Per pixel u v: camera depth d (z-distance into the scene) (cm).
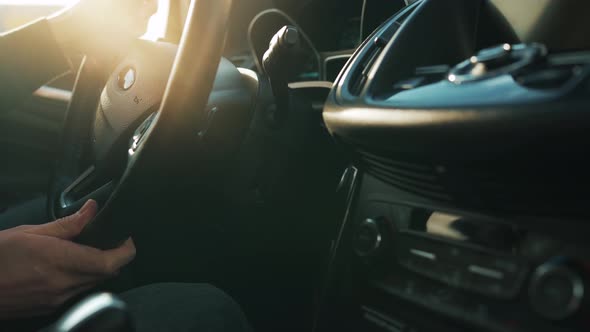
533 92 38
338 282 60
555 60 44
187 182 81
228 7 57
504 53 45
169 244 101
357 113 51
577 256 39
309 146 94
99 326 29
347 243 60
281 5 156
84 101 94
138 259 104
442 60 64
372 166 55
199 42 55
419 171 47
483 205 45
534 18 59
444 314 47
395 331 52
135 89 76
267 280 108
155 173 59
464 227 46
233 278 109
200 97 57
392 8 108
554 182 37
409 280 51
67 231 58
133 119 76
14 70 87
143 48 79
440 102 43
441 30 64
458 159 41
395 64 59
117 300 31
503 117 37
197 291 67
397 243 52
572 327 38
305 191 97
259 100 86
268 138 90
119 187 58
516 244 42
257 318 109
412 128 43
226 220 98
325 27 153
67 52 90
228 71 85
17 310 56
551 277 39
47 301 56
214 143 80
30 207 123
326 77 138
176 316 61
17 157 165
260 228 100
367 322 55
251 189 94
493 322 43
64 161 93
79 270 57
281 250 104
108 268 59
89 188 83
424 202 51
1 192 160
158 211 89
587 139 33
